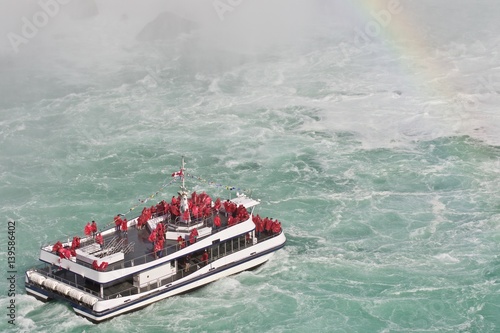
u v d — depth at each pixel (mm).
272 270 94000
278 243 95688
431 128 139625
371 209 109812
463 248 98688
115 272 84000
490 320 84562
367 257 97062
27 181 121438
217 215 93250
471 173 120938
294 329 83562
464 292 89188
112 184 119938
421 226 104688
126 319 84812
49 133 140875
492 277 92062
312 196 114125
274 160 127125
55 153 132000
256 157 128625
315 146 132500
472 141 133500
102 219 108938
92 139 137875
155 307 86875
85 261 85188
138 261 86375
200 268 89625
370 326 83938
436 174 120750
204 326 84125
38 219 108938
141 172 124000
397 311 86250
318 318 85250
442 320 84750
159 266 87000
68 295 85125
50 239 103312
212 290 90125
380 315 85625
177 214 91875
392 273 93312
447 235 102125
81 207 112438
